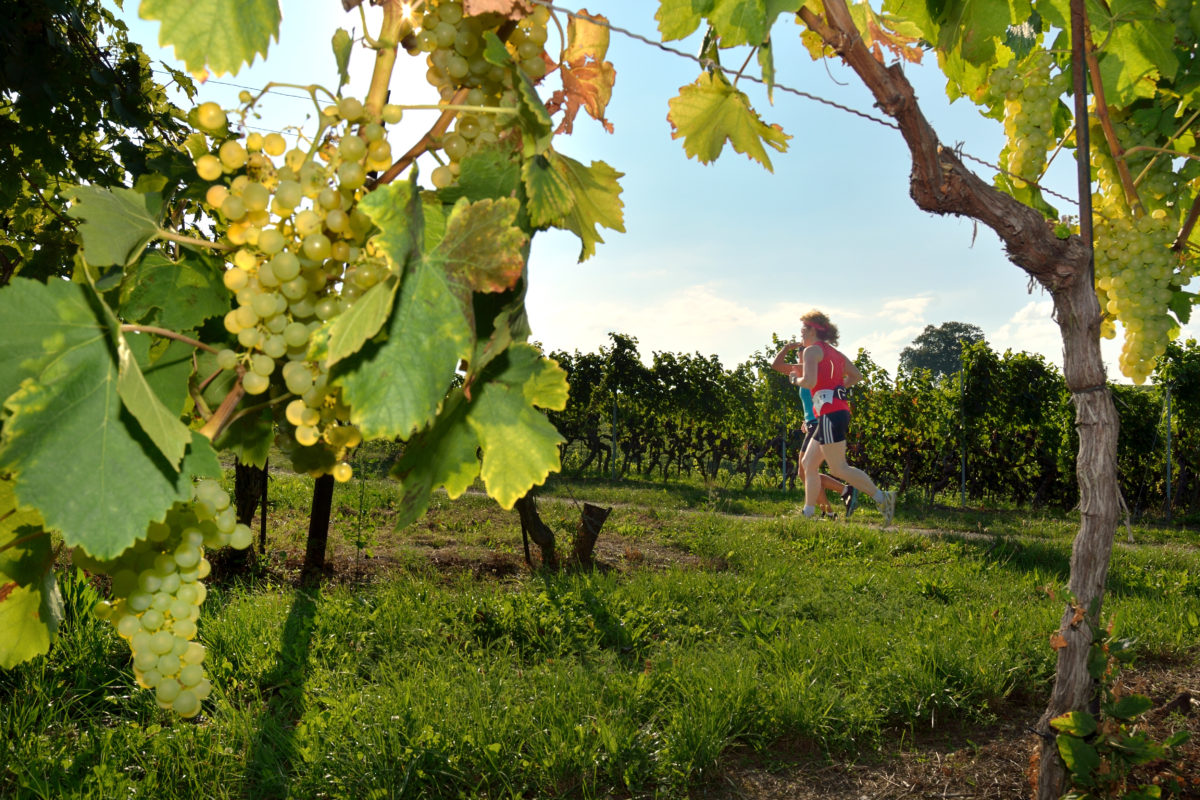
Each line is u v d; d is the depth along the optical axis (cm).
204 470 63
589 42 95
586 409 2088
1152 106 258
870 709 406
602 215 98
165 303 80
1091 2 225
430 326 65
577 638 512
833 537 989
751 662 462
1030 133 224
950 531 1120
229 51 66
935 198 193
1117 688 244
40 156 393
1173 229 229
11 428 56
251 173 70
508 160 78
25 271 350
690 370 2089
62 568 449
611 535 995
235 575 637
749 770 367
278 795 323
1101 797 229
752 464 2127
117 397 61
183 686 74
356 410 64
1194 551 1020
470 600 568
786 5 105
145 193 76
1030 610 587
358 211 64
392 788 321
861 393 1895
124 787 301
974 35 218
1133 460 1670
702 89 144
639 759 350
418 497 88
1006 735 407
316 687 410
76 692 377
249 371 70
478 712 376
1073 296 215
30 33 376
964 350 1750
